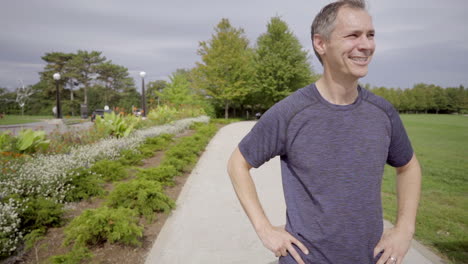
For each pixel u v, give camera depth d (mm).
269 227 1137
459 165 7777
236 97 31875
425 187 5598
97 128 9961
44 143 7109
